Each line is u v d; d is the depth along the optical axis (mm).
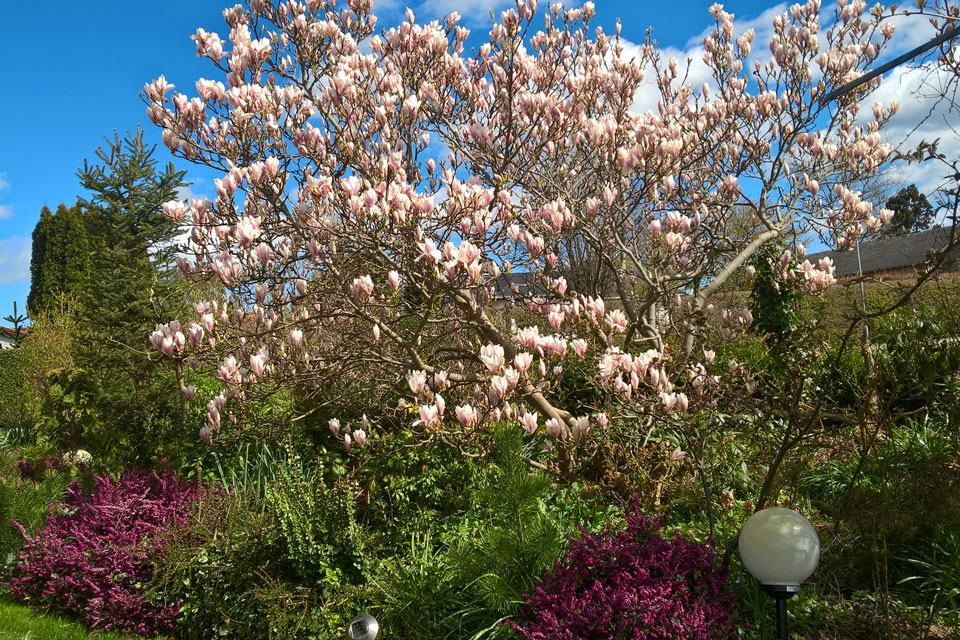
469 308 5723
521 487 3826
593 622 3150
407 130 6457
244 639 4590
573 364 5773
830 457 4730
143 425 8055
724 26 8539
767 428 4555
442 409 4820
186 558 4969
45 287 30516
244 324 6078
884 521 3686
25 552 5910
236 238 4949
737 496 5328
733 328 6660
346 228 5359
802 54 8070
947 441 4293
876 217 7832
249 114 5227
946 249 3551
